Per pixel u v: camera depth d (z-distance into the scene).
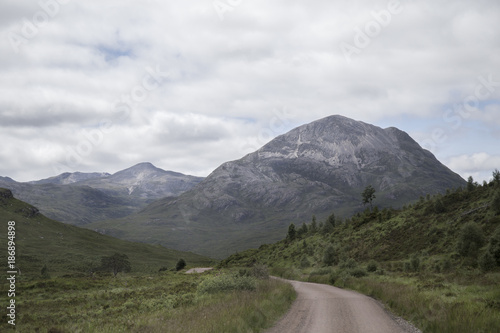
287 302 20.39
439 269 44.84
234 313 13.26
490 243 33.41
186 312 14.88
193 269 111.19
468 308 13.30
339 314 16.33
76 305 27.75
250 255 132.00
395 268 53.28
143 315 17.31
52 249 190.00
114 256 122.69
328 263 79.50
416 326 13.26
